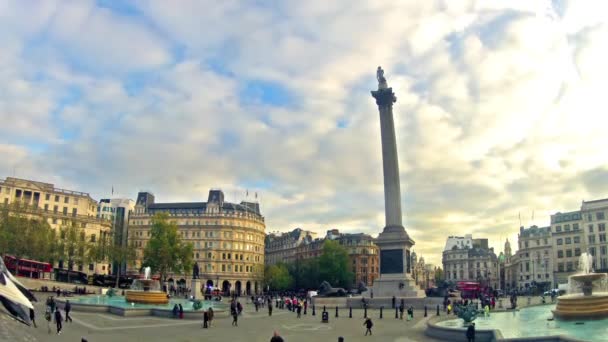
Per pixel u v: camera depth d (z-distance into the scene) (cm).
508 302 9706
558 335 3291
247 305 9631
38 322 4750
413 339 4272
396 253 9119
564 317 4866
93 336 4131
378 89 10069
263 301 9694
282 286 18950
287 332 4747
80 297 8862
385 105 9956
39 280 10356
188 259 14638
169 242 14538
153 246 14275
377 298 8694
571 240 17362
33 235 11788
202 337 4278
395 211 9375
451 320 5253
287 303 8500
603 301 4725
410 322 5828
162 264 14325
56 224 15800
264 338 4281
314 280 17312
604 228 16062
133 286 9038
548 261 19262
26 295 1842
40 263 11194
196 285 9231
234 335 4453
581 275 5006
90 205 17638
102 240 15050
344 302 9112
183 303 8188
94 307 6372
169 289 14475
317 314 7162
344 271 16475
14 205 12681
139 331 4603
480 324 4925
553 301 9850
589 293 5019
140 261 19825
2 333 1600
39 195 15775
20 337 1675
